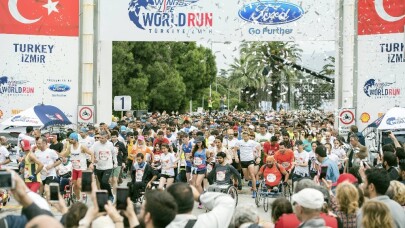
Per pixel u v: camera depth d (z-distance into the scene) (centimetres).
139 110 5500
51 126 2353
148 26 2375
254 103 8938
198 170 1719
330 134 2014
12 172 440
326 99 6519
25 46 2388
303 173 1683
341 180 891
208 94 9081
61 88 2412
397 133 2028
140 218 501
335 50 2423
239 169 1998
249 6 2350
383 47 2330
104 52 2645
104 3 2389
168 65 6106
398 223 671
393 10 2306
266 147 1933
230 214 523
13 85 2383
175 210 465
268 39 2358
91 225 506
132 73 5678
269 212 1582
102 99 2658
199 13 2356
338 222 645
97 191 491
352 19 2369
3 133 2319
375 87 2339
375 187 695
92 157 1631
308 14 2361
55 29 2403
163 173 1688
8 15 2377
